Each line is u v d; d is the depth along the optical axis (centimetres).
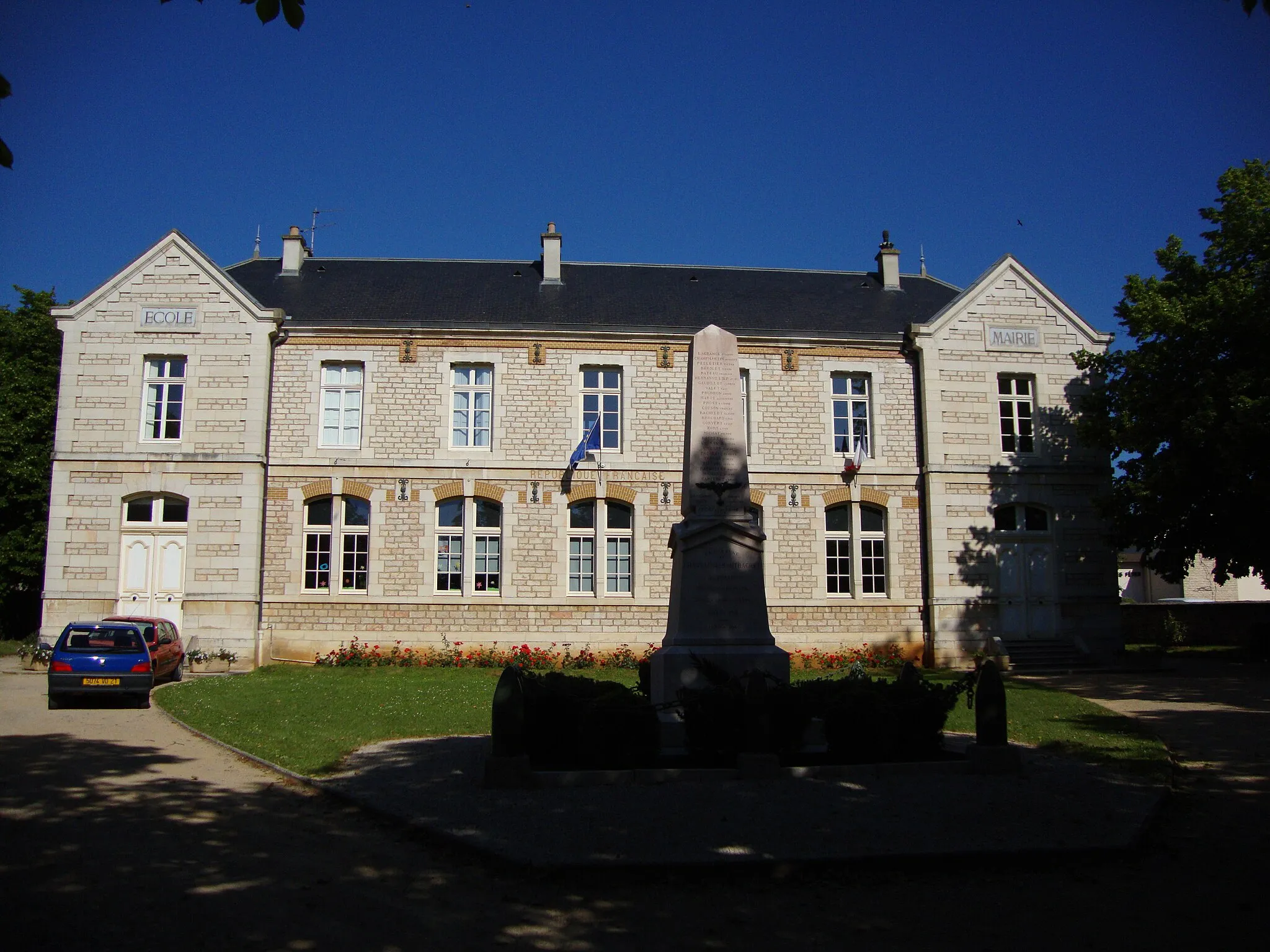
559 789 979
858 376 2664
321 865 759
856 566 2566
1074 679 2212
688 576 1229
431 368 2534
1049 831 833
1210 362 2244
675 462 2550
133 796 972
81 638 1672
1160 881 735
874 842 792
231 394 2414
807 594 2539
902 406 2636
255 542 2366
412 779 1037
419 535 2469
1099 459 2627
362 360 2523
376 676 2130
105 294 2427
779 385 2612
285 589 2422
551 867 730
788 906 676
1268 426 1991
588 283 2883
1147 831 849
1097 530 2605
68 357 2395
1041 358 2647
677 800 927
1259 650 2862
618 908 670
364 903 673
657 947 603
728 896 695
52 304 3136
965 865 761
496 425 2528
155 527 2366
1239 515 2234
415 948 596
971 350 2628
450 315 2633
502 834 814
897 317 2816
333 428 2514
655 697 1234
